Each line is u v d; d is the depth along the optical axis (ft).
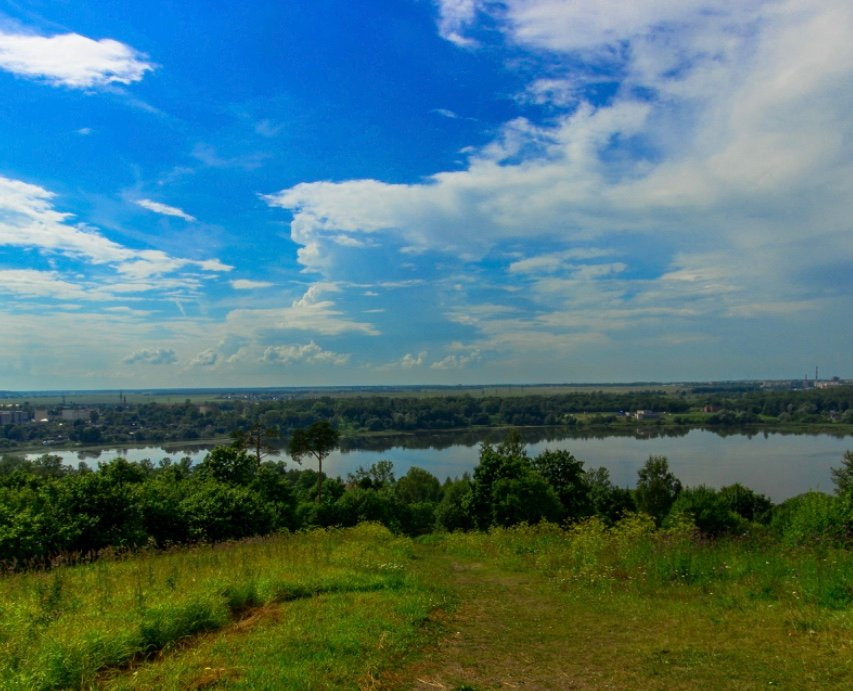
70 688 16.89
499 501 114.83
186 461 162.50
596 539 42.16
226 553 44.52
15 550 51.26
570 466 147.33
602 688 18.26
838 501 46.39
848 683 17.22
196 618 23.22
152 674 17.97
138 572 34.04
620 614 27.32
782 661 19.24
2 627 21.58
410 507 179.73
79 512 60.44
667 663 20.02
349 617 24.77
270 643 21.08
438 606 29.25
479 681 19.10
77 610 25.11
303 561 39.27
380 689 18.24
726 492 154.40
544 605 30.45
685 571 33.42
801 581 27.84
